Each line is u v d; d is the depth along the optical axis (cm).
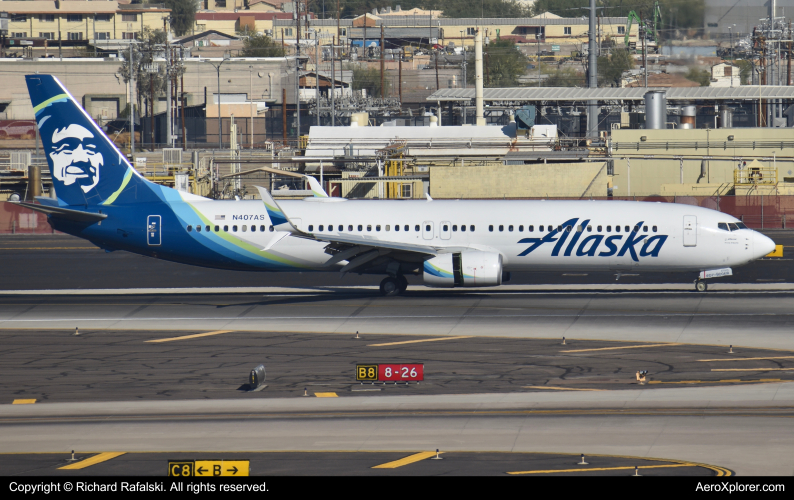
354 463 9531
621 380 13138
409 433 10700
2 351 15625
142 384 13375
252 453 9969
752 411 11388
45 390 13088
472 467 9319
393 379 13300
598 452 9812
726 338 15850
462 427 10925
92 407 12169
